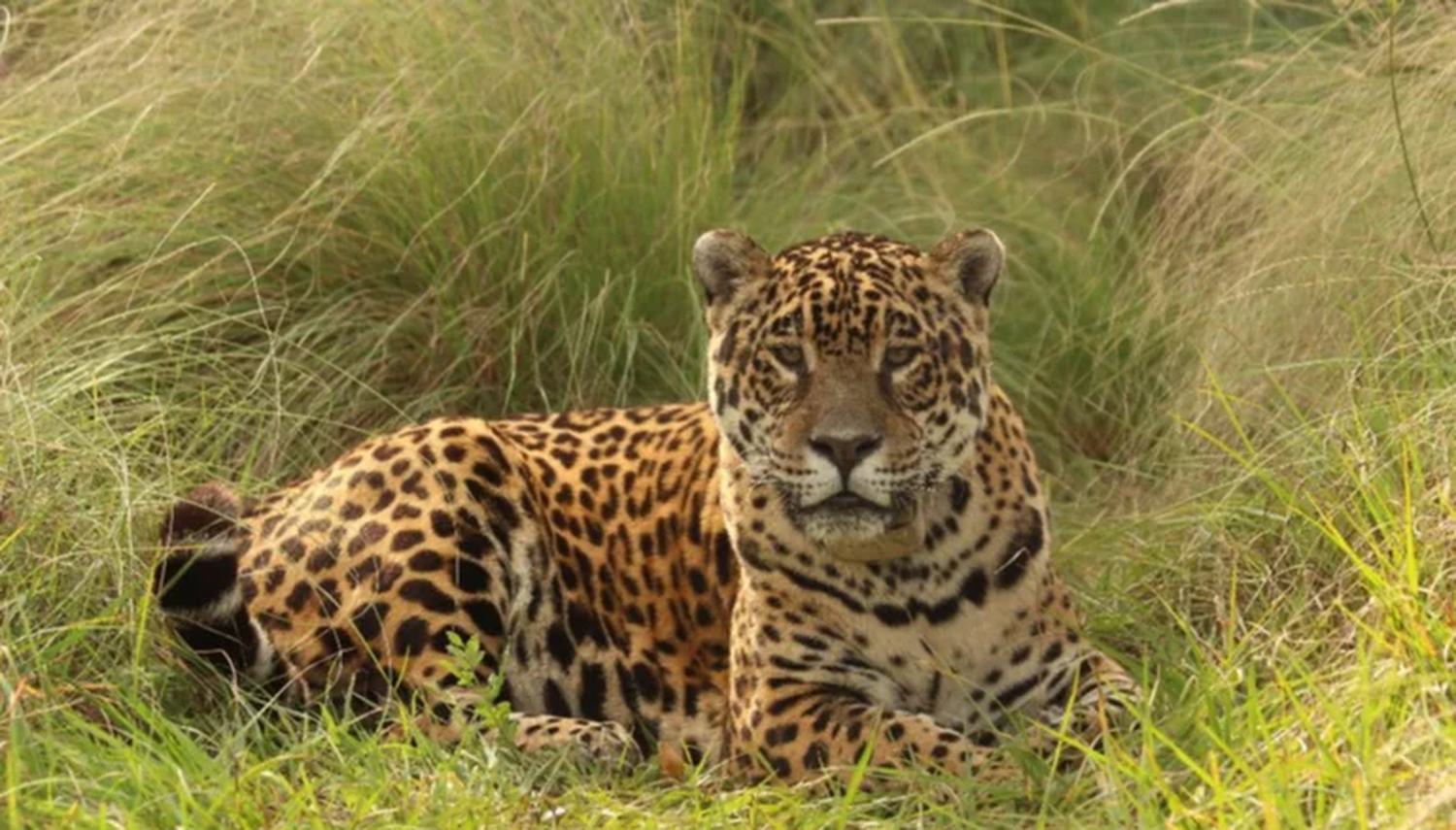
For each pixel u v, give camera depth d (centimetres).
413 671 1016
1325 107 1343
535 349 1336
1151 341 1397
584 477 1094
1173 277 1406
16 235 1257
